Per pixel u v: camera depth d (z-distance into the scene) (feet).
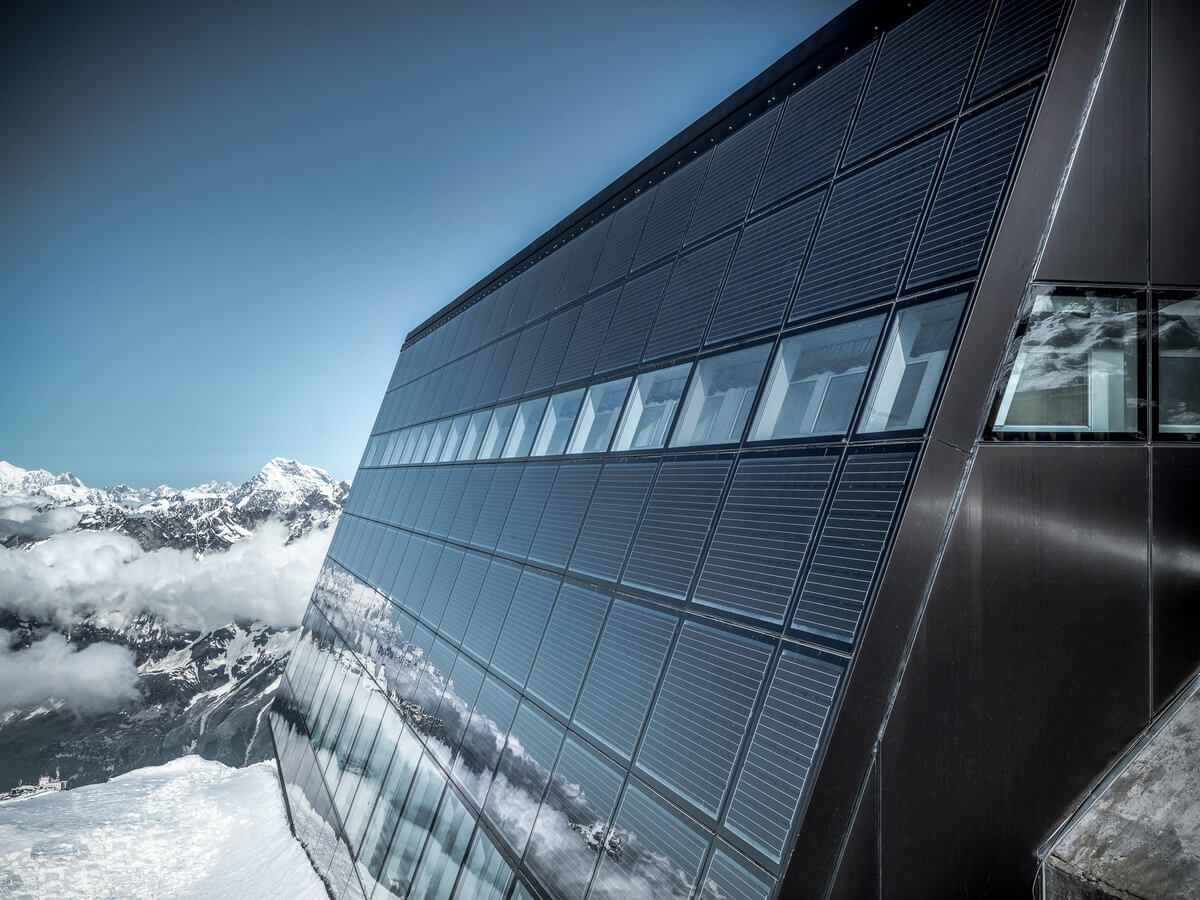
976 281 23.84
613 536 36.99
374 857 51.47
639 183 56.75
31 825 83.05
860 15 38.34
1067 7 25.94
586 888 27.32
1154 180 25.90
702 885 22.47
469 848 37.76
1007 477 23.63
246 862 75.25
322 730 79.97
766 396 31.12
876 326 26.91
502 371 67.41
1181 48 26.58
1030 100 25.50
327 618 98.48
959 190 26.43
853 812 21.01
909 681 21.90
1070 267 24.76
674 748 26.23
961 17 31.45
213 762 116.16
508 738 37.99
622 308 48.73
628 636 31.83
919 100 31.09
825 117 37.32
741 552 27.91
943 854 22.15
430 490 74.23
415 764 50.34
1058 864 23.34
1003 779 22.97
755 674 24.52
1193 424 25.85
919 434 23.35
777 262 34.68
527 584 43.80
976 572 22.95
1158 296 25.62
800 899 20.22
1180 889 23.47
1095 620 24.27
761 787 22.21
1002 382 23.89
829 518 24.89
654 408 39.42
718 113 48.78
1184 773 24.66
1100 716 24.23
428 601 60.29
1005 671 23.15
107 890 70.44
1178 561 25.40
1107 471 24.71
